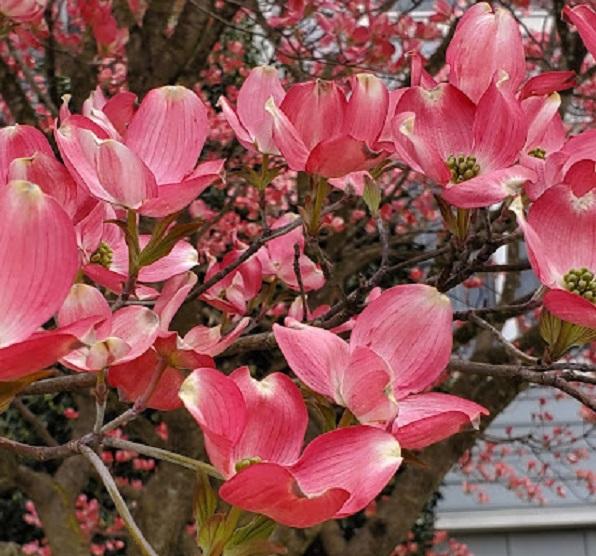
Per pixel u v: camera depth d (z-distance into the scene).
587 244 0.72
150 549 0.61
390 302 0.67
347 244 2.21
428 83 0.79
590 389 2.59
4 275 0.56
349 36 1.99
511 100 0.73
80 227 0.79
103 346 0.65
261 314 0.97
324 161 0.75
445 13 2.14
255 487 0.58
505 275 2.25
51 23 1.59
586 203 0.71
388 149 0.77
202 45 1.67
